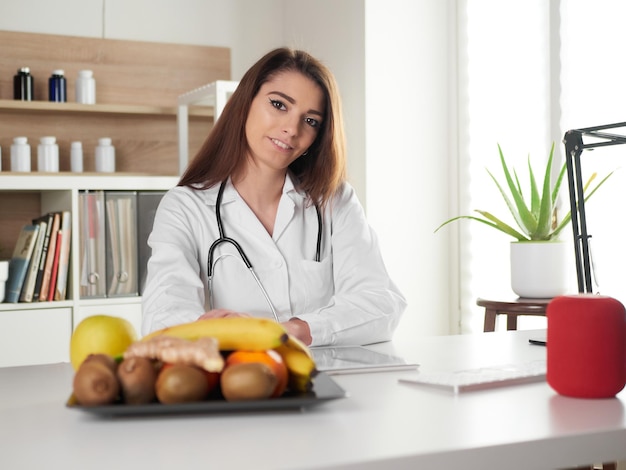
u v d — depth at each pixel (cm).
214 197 170
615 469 206
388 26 320
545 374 105
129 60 344
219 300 166
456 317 328
